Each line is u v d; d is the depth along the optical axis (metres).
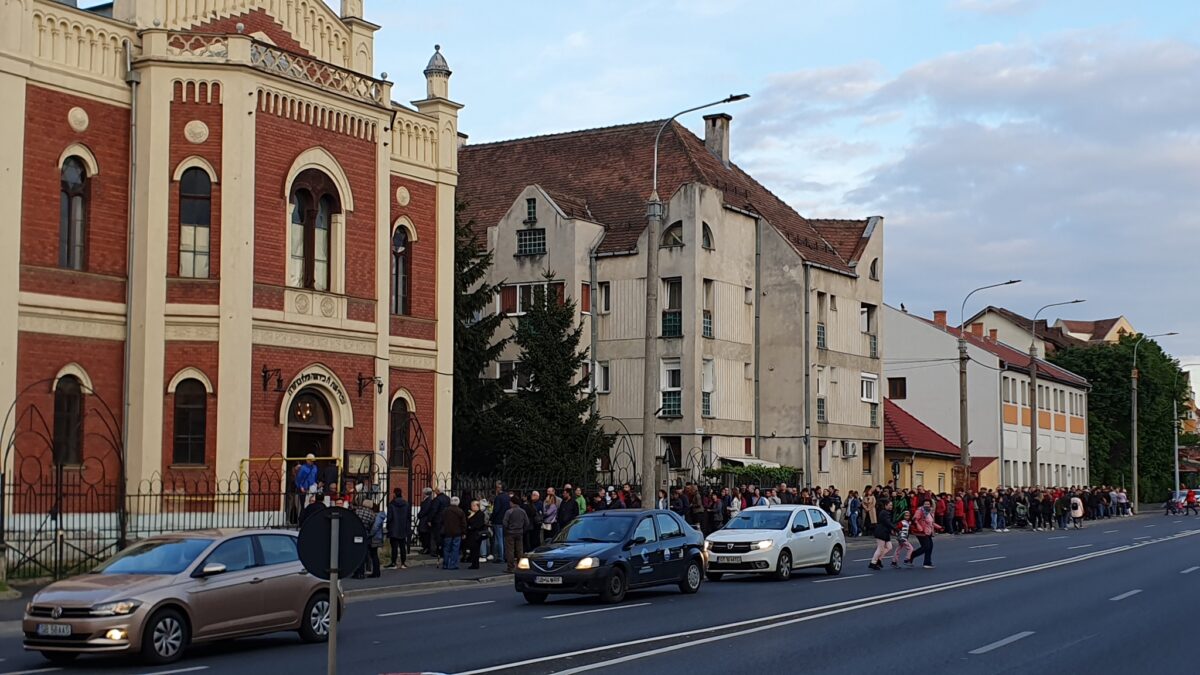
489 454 45.97
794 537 30.44
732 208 54.72
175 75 31.58
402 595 26.61
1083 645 18.02
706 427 52.03
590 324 53.03
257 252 32.28
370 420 35.34
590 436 45.94
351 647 17.86
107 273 31.05
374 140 35.88
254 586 17.56
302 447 33.91
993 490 69.56
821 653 17.05
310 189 33.88
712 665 15.93
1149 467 102.94
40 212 29.75
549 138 59.53
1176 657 16.86
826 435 57.72
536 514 33.50
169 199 31.47
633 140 57.75
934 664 16.12
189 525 30.69
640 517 25.80
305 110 33.66
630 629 19.83
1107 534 56.84
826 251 61.00
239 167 31.70
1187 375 105.50
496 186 58.41
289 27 34.91
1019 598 24.97
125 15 31.97
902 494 50.22
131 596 16.08
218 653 17.48
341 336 34.53
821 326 57.91
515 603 24.55
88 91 30.73
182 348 31.42
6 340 28.81
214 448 31.33
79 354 30.42
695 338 51.38
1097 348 101.62
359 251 35.28
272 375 32.50
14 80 29.03
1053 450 89.56
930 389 79.62
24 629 16.12
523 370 46.69
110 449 30.89
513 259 53.31
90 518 28.34
